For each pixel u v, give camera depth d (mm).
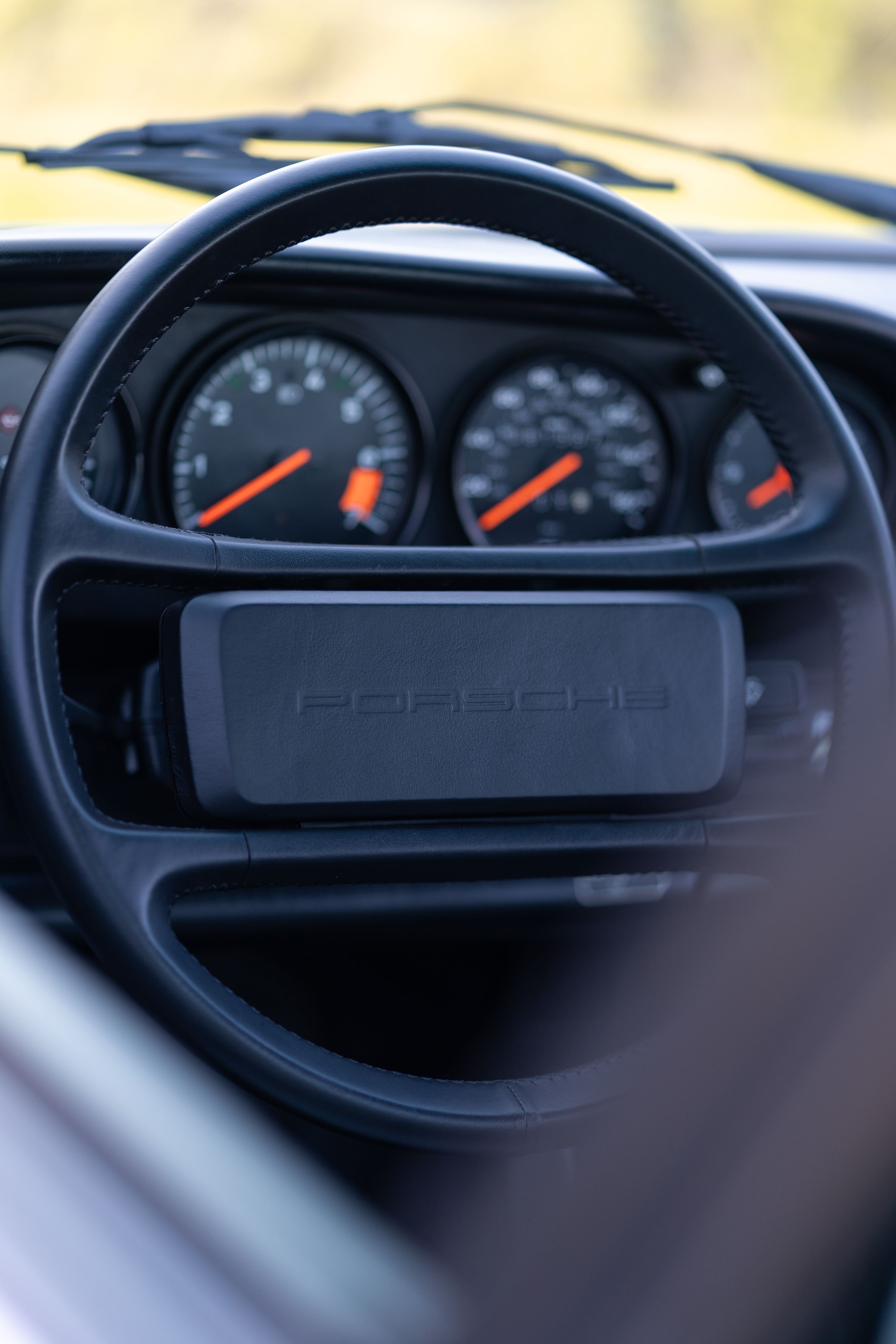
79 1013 463
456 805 984
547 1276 715
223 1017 883
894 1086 646
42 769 881
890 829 645
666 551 1038
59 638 1331
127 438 1606
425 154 983
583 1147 938
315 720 959
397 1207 1461
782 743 1675
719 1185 681
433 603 979
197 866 924
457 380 1751
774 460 1895
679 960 1597
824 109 6797
